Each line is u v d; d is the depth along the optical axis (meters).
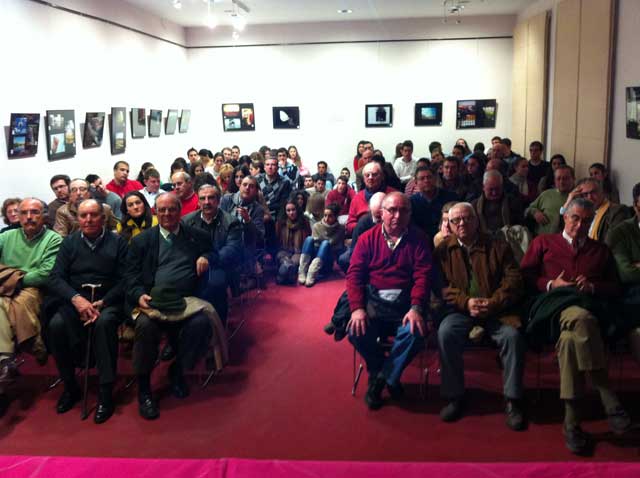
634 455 3.00
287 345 4.66
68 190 6.00
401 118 12.42
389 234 3.72
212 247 4.28
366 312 3.68
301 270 6.57
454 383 3.40
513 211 4.83
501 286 3.56
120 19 9.06
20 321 3.73
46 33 6.87
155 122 10.54
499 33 11.92
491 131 12.30
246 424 3.42
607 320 3.33
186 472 2.59
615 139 7.31
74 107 7.56
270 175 7.50
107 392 3.56
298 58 12.40
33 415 3.60
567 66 8.83
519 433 3.25
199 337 3.77
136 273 3.88
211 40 12.47
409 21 12.03
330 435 3.28
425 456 3.04
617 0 7.20
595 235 4.61
